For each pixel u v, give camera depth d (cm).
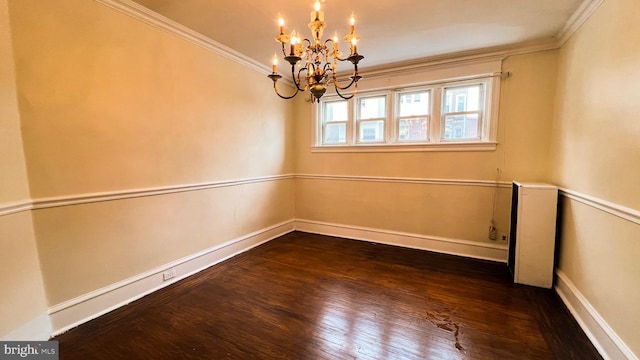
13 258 156
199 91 276
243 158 338
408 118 360
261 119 365
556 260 251
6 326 153
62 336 179
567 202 232
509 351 167
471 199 325
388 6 210
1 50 152
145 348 170
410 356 163
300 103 428
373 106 384
